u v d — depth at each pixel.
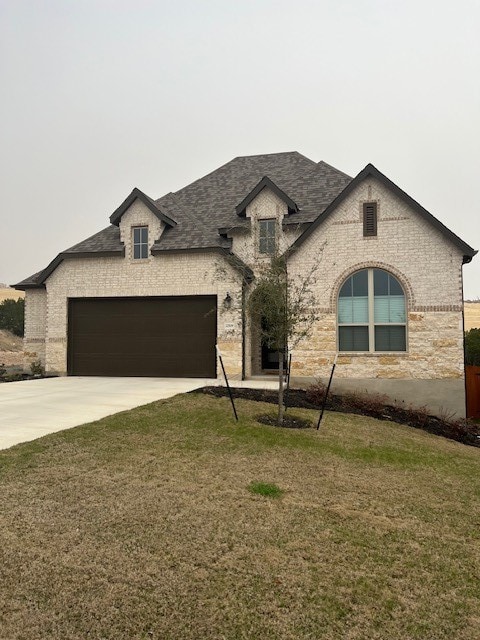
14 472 5.57
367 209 13.62
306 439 7.87
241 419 8.98
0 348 34.94
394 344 13.36
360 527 4.59
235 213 17.33
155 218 16.70
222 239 16.53
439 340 12.95
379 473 6.45
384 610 3.28
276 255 9.56
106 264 16.92
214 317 15.90
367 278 13.60
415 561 3.99
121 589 3.33
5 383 14.50
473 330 21.36
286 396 12.11
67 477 5.49
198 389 12.35
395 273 13.31
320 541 4.23
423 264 13.15
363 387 13.31
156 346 16.41
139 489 5.21
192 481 5.55
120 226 16.97
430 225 13.12
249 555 3.90
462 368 12.77
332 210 13.73
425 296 13.10
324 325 13.65
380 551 4.12
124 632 2.92
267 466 6.30
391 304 13.42
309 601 3.33
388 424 10.55
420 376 13.02
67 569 3.55
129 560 3.72
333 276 13.73
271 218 16.03
